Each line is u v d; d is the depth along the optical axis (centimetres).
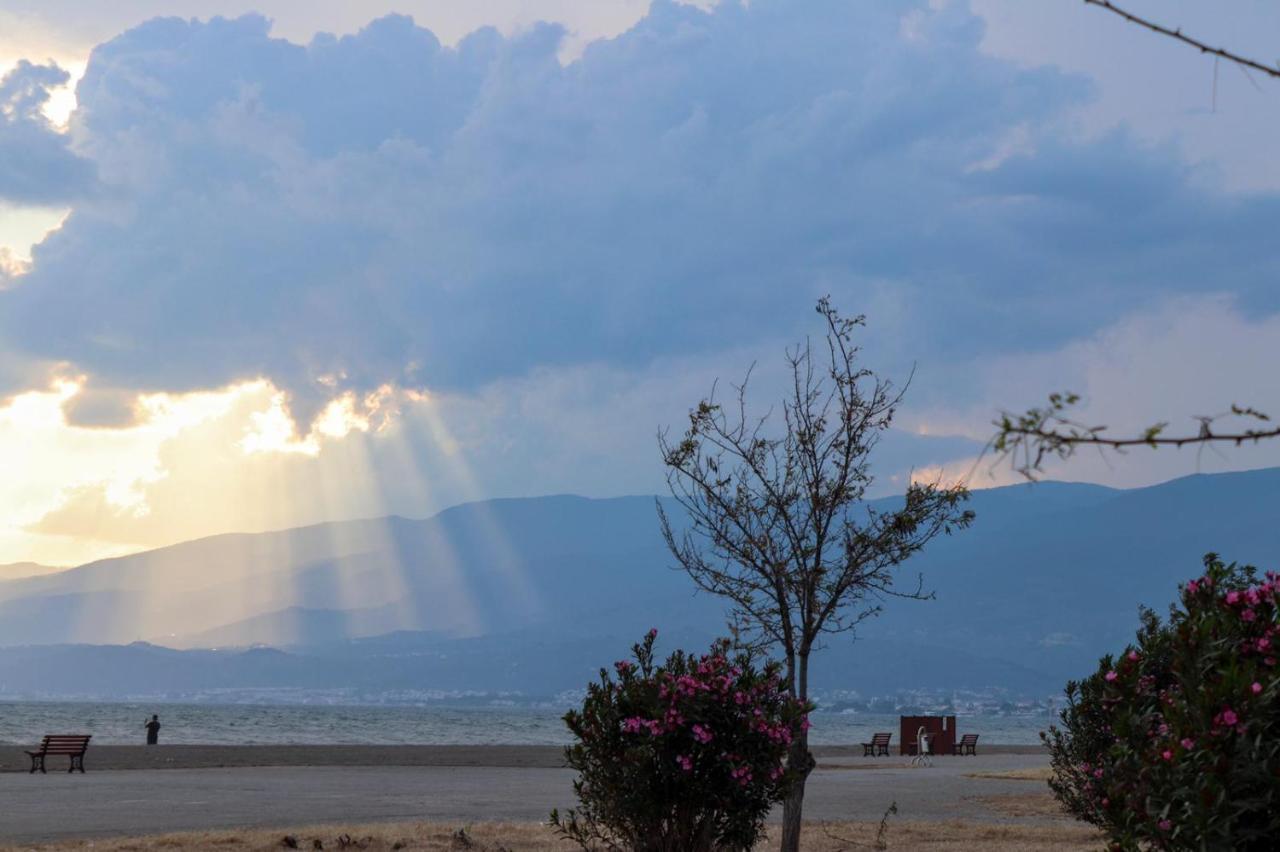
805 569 1434
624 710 1316
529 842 1895
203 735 11138
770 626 1457
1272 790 712
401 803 2820
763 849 1903
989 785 3712
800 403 1485
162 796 2955
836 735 15725
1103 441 419
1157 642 1270
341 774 4075
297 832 2016
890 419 1462
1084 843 1977
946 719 6725
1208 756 734
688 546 1501
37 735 10112
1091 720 1697
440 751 6450
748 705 1298
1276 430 412
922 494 1443
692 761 1277
